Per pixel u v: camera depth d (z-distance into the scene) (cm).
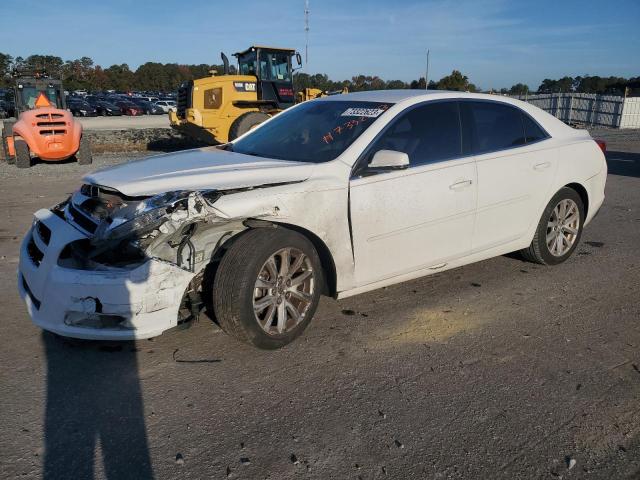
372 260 411
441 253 452
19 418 301
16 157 1359
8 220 746
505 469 267
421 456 275
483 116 485
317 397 325
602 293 492
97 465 266
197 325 415
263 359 367
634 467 270
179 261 343
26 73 1683
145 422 299
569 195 541
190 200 329
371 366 361
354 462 271
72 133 1415
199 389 331
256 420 302
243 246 350
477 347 388
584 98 3247
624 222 768
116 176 376
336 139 425
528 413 312
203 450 278
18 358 363
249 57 1630
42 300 339
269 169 379
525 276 532
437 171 435
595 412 313
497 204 479
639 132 2642
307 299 384
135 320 328
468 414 310
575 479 261
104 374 346
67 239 339
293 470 264
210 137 1583
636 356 378
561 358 374
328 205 381
